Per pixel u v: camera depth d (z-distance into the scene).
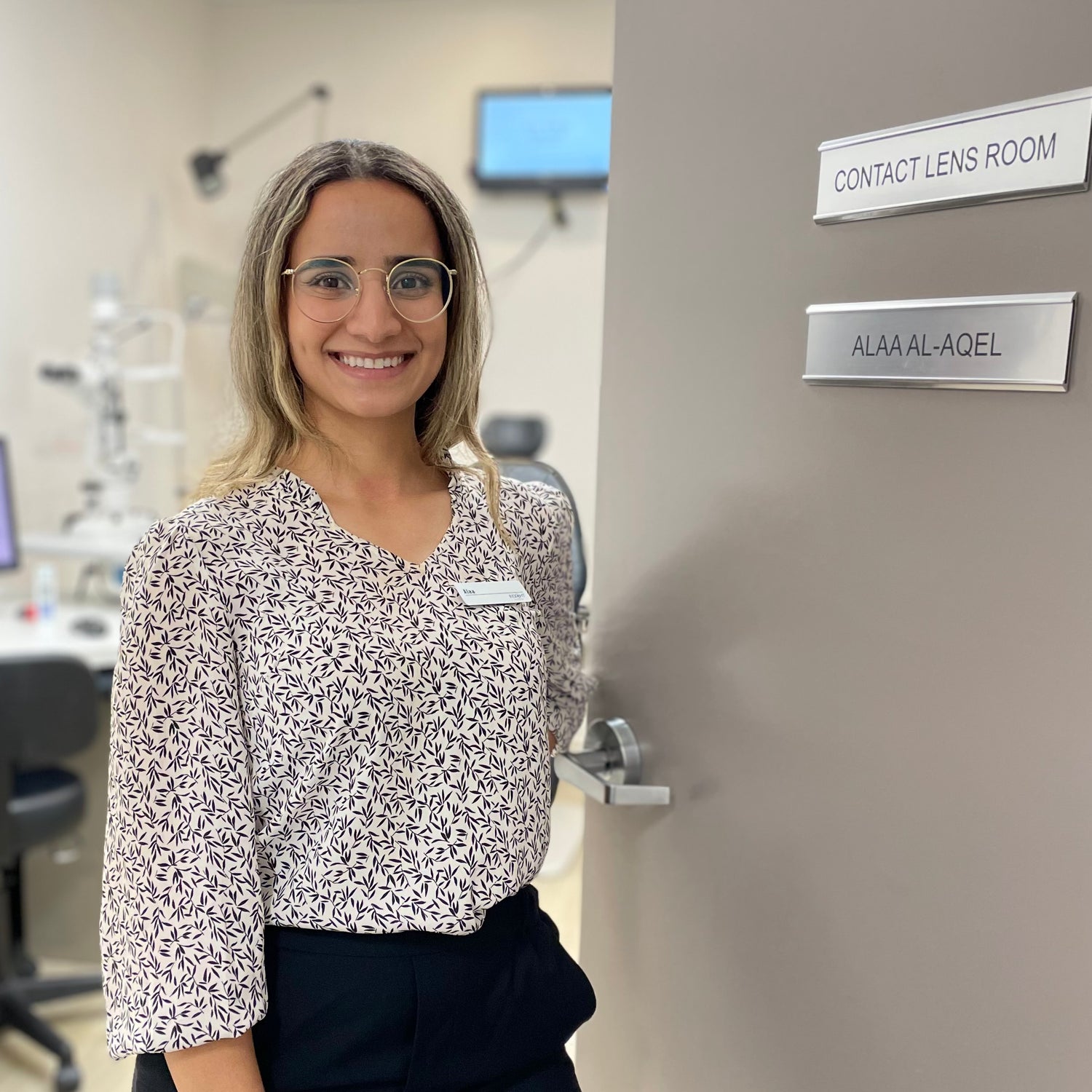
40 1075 2.28
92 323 3.37
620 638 1.21
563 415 4.29
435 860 0.95
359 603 0.95
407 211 0.99
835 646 0.93
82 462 3.55
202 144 4.34
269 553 0.95
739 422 1.01
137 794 0.89
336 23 4.28
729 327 1.02
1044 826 0.77
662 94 1.09
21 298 3.28
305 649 0.92
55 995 2.40
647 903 1.21
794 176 0.93
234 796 0.90
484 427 3.79
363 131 4.30
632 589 1.18
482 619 1.00
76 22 3.47
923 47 0.81
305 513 0.98
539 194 4.20
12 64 3.19
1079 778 0.75
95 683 2.29
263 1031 0.94
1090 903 0.75
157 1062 0.94
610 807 1.28
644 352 1.14
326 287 0.97
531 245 4.24
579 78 4.13
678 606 1.11
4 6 3.14
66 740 2.26
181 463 4.16
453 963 0.96
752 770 1.03
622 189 1.16
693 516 1.08
